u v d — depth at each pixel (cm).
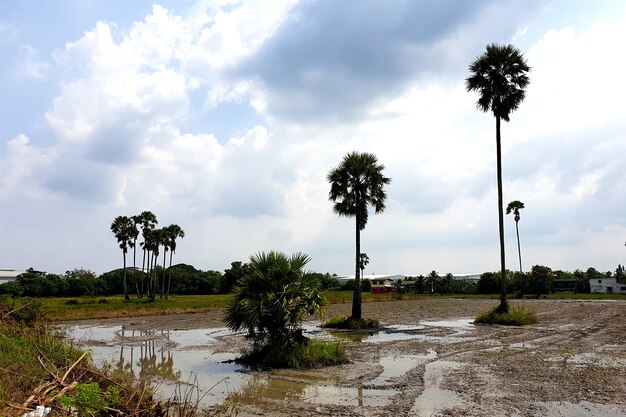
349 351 1875
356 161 2978
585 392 1126
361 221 3036
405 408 1000
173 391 1188
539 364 1521
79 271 10012
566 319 3284
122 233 7862
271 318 1609
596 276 12694
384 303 6456
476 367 1488
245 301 1587
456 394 1124
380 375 1380
